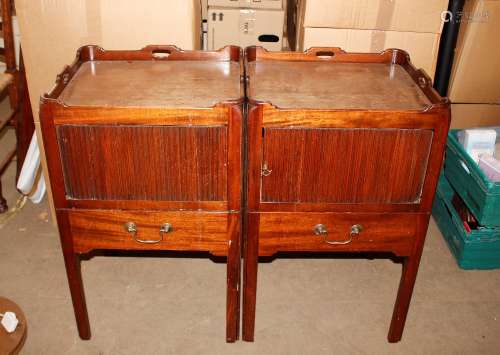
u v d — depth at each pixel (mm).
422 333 1760
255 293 1600
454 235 2068
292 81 1545
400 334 1708
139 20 1767
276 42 2281
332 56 1684
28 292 1869
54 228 2174
